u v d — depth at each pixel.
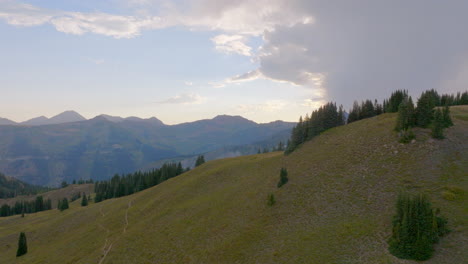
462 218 33.34
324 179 55.88
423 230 31.34
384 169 50.59
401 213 33.81
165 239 56.84
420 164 48.03
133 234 64.81
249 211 56.19
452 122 59.62
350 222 40.06
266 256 39.47
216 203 67.00
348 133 75.56
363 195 45.69
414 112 60.81
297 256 36.66
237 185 75.62
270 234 45.19
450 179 42.03
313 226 42.59
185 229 58.34
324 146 74.06
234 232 50.00
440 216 34.19
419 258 29.52
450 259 28.30
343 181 52.19
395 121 68.62
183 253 49.28
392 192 43.34
